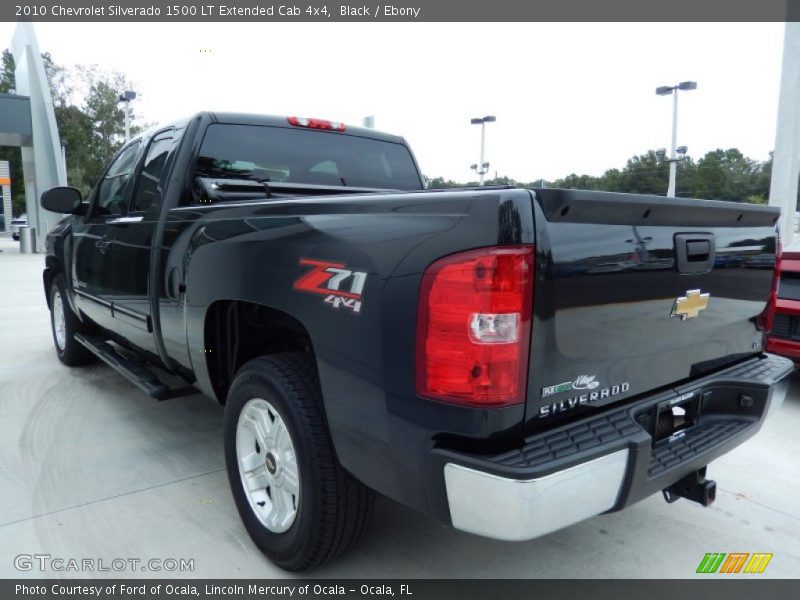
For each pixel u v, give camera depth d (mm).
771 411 2588
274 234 2318
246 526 2564
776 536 2754
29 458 3492
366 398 1905
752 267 2572
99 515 2846
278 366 2314
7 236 33344
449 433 1724
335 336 1992
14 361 5684
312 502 2166
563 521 1736
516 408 1709
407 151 4289
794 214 9898
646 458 1895
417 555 2570
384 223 1902
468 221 1685
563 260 1736
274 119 3600
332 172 3818
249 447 2578
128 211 3805
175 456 3541
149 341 3506
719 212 2271
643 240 1985
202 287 2738
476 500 1684
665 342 2170
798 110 9664
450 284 1680
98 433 3889
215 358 2873
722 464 3531
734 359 2664
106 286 4004
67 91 60250
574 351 1825
